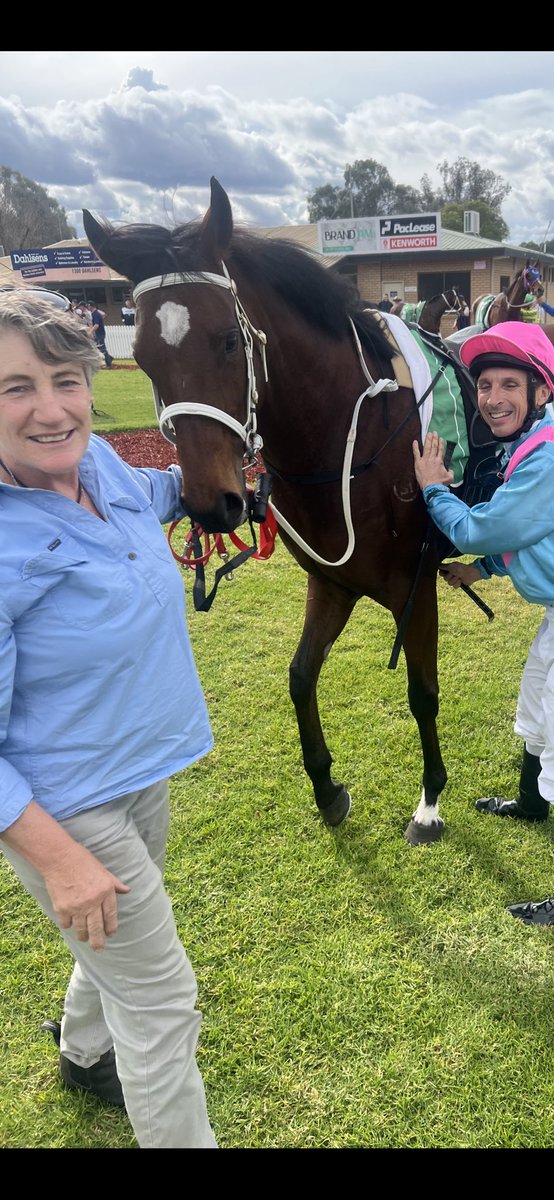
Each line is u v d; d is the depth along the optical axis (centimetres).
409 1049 182
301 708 242
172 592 132
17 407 110
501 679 341
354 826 257
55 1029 188
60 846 115
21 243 4825
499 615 410
